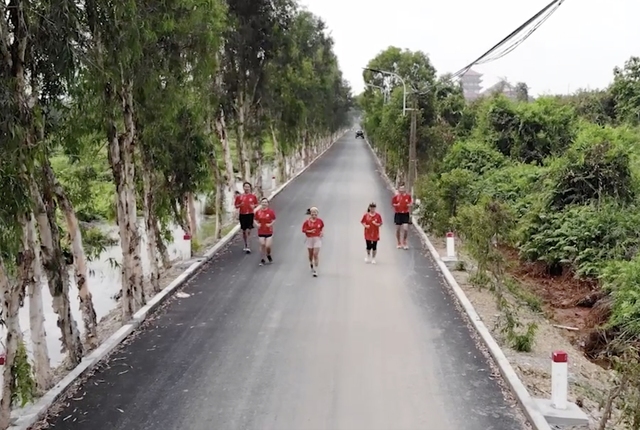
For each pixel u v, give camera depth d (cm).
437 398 834
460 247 1817
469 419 772
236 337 1089
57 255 930
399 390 860
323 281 1493
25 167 723
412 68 5066
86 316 1045
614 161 1981
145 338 1085
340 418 776
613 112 3781
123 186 1193
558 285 1753
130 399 834
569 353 1129
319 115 5403
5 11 740
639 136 2664
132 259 1209
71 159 1148
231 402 823
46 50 789
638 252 1573
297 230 2214
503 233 1391
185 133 1600
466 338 1080
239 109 2634
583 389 924
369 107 6016
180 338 1085
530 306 1428
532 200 2150
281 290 1411
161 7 1204
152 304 1260
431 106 3297
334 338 1081
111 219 1802
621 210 1881
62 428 754
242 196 1844
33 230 845
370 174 4631
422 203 2297
